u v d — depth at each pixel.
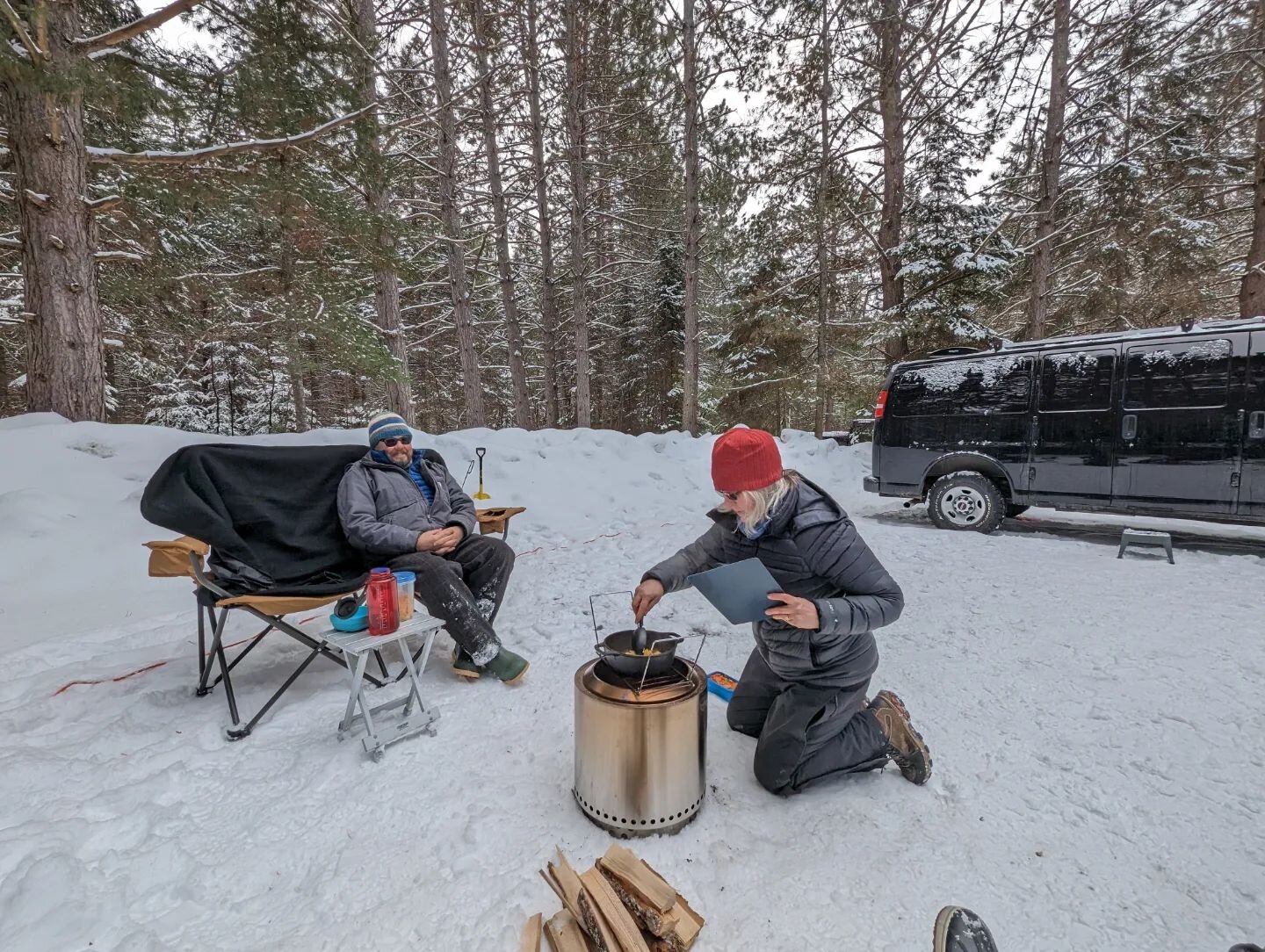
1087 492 4.88
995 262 9.31
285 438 6.14
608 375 21.84
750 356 13.86
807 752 1.73
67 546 4.10
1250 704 2.23
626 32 11.80
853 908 1.36
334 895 1.42
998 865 1.50
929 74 10.42
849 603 1.58
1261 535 5.28
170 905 1.40
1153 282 11.07
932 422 5.64
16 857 1.48
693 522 6.26
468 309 12.09
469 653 2.50
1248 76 9.15
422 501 3.00
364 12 9.32
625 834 1.61
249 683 2.57
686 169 11.05
